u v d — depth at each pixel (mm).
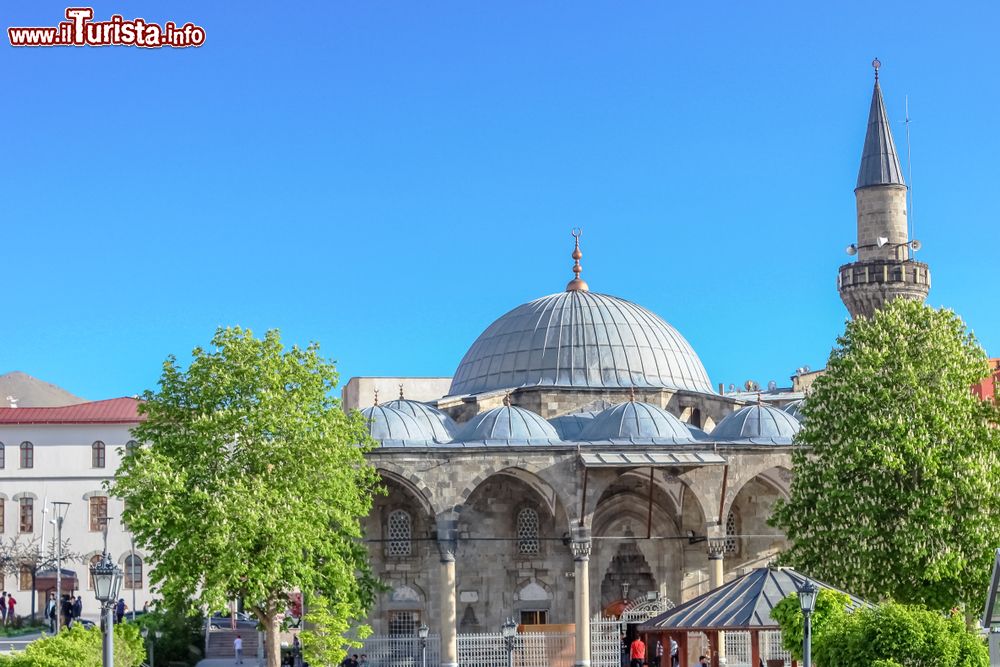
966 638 39625
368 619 71125
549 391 78438
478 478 67500
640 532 74125
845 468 57344
